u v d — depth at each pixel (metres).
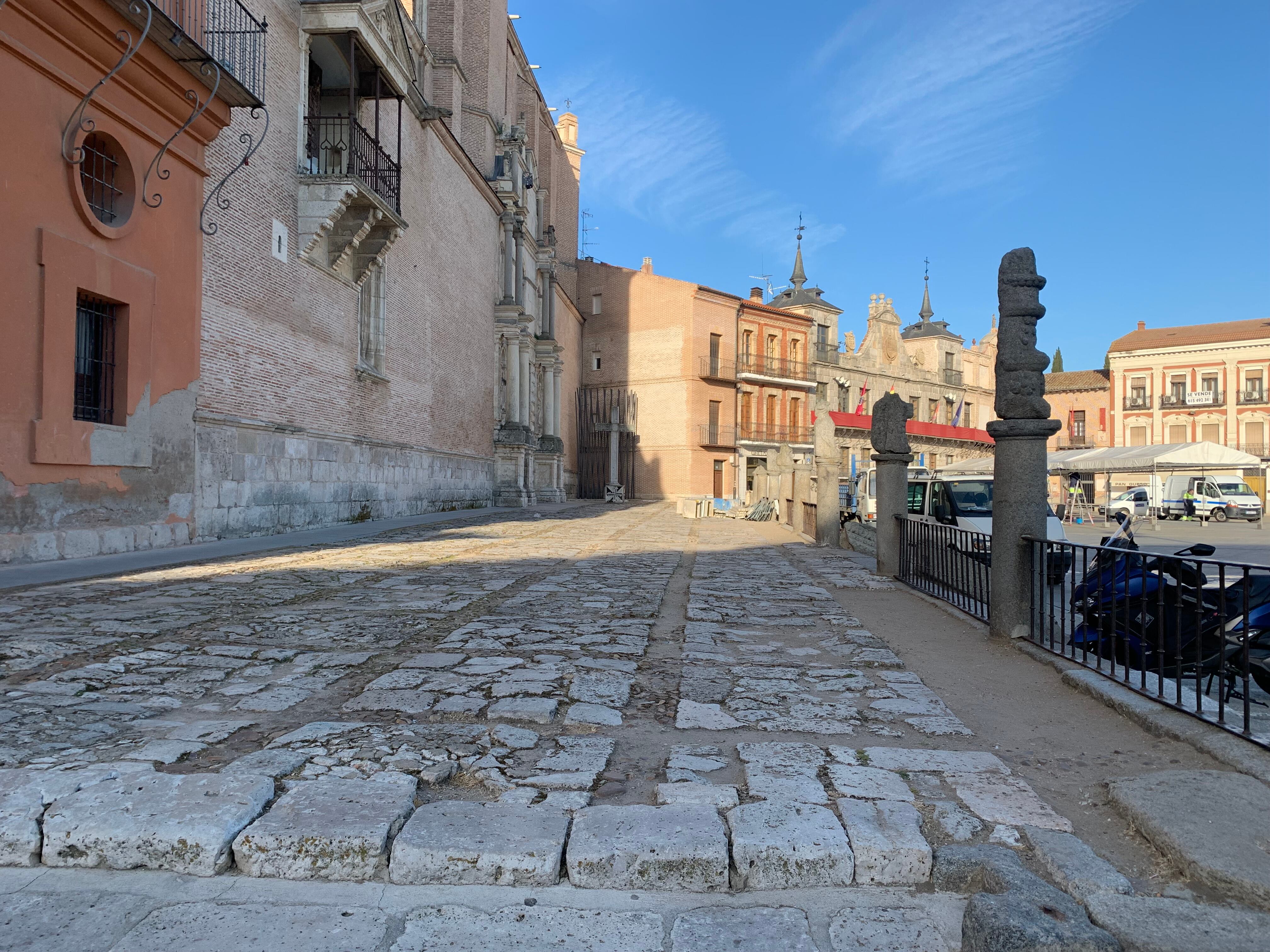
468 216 29.17
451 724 4.13
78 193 10.09
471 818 2.91
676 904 2.60
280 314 15.64
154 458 11.83
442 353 26.20
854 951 2.36
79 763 3.37
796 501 21.41
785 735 4.09
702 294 49.47
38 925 2.38
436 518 23.22
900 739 4.07
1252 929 2.32
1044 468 6.62
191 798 2.96
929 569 9.52
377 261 18.97
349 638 6.21
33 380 9.59
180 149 12.16
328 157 19.77
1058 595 7.54
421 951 2.31
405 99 20.34
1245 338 57.31
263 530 15.11
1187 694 4.73
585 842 2.74
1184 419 59.47
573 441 50.22
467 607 7.82
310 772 3.36
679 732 4.12
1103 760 3.80
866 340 59.59
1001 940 2.27
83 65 10.09
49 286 9.68
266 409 15.13
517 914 2.50
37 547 9.68
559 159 51.69
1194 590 5.66
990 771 3.54
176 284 12.21
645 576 10.66
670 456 49.44
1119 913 2.38
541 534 18.67
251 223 14.55
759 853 2.71
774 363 53.16
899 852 2.73
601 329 52.12
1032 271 6.55
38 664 5.16
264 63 14.91
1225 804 3.03
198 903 2.52
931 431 59.03
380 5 17.56
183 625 6.55
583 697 4.67
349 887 2.65
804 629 7.12
